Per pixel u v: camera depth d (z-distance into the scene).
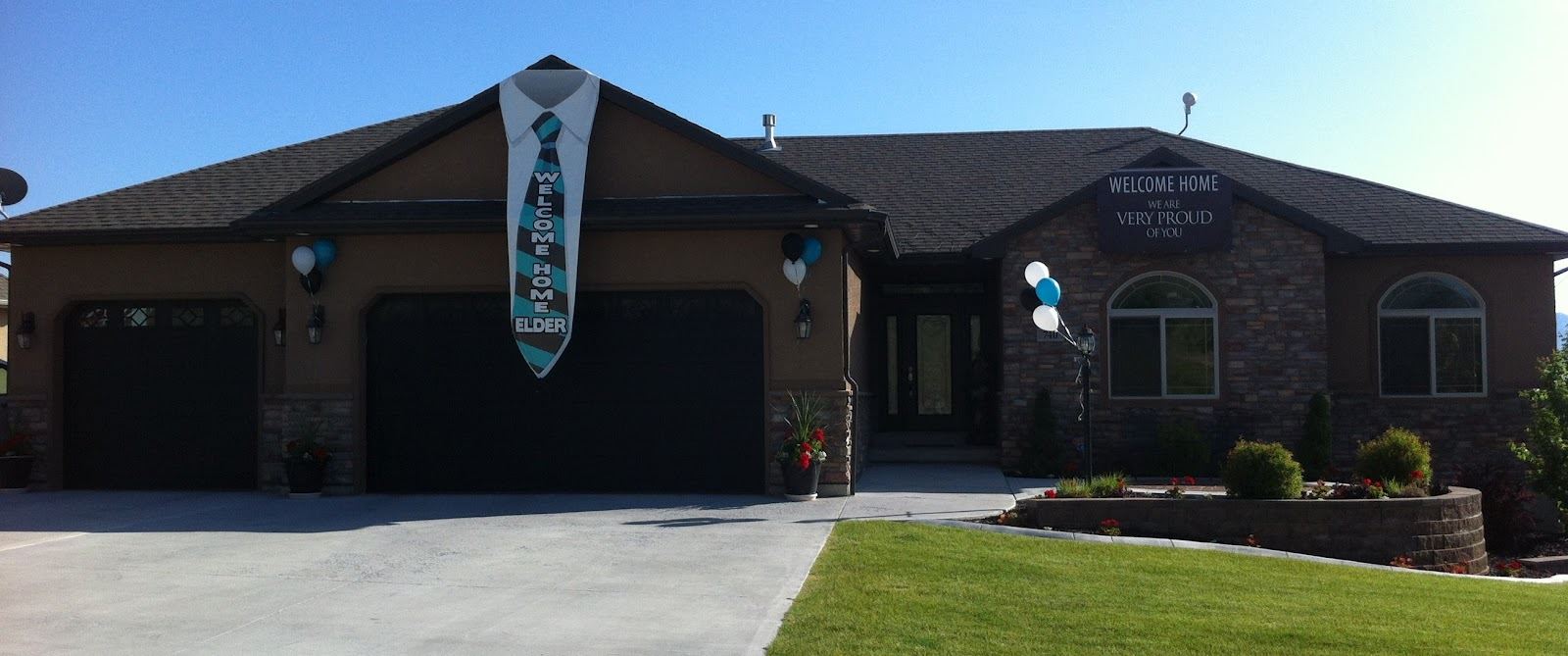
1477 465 16.41
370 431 14.45
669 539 10.79
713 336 14.15
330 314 14.33
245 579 9.17
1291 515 11.84
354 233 14.16
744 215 13.41
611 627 7.60
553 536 11.01
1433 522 12.02
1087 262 16.64
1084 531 11.92
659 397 14.20
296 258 13.98
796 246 13.59
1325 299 16.62
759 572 9.30
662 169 14.19
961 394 19.56
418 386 14.43
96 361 15.75
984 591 8.63
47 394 15.57
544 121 13.85
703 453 14.12
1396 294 17.30
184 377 15.59
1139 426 16.53
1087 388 13.41
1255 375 16.44
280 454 14.73
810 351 13.81
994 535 11.12
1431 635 7.62
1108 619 7.83
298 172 17.55
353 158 17.98
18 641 7.26
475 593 8.60
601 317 14.25
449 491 14.34
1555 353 15.55
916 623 7.63
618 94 14.05
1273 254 16.44
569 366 14.28
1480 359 17.16
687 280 13.95
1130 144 20.95
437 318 14.45
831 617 7.76
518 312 13.60
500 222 13.75
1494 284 17.08
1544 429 14.88
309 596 8.52
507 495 14.02
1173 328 16.64
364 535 11.17
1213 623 7.78
